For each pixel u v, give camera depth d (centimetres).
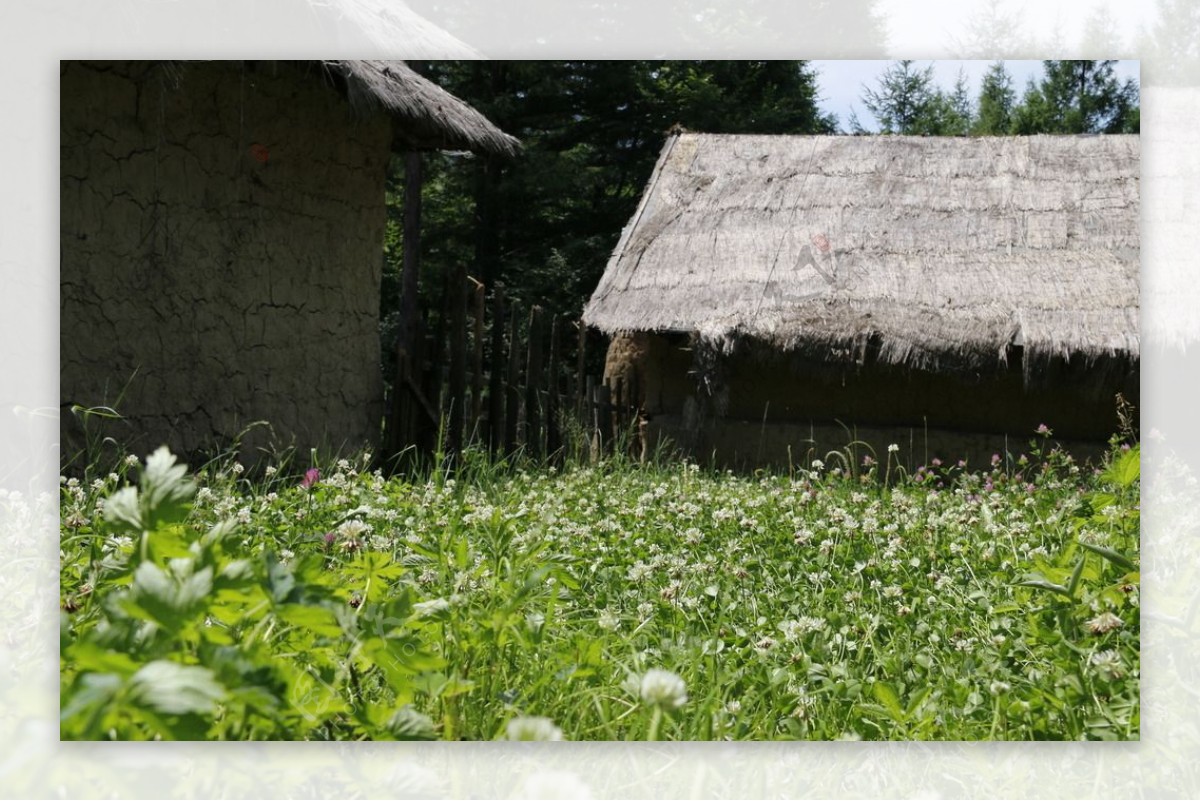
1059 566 330
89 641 148
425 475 865
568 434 1092
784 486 799
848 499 711
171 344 699
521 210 2209
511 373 1007
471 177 2166
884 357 1172
